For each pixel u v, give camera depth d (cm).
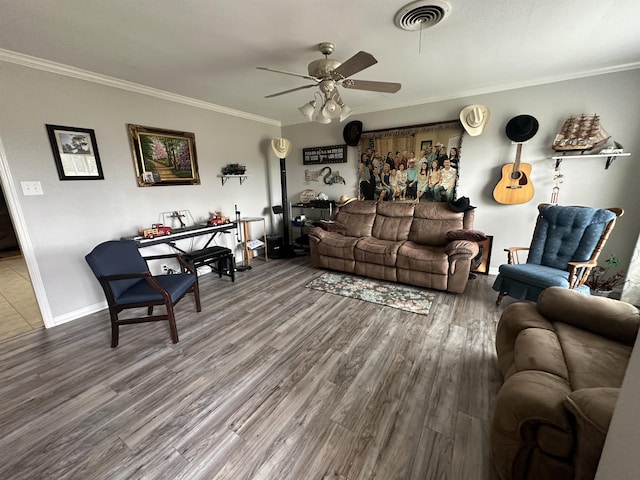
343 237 377
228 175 394
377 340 215
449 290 294
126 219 293
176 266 347
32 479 119
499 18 176
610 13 171
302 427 141
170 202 335
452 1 158
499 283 260
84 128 254
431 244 346
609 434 67
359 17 173
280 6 160
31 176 228
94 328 242
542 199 309
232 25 180
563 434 87
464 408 150
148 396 164
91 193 264
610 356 120
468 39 204
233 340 219
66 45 201
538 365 116
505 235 336
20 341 222
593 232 236
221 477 118
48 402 160
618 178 274
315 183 475
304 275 364
